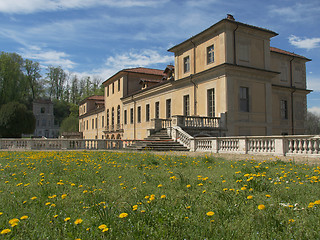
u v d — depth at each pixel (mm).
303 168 7781
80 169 8391
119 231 3016
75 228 3188
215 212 3666
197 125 22234
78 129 70562
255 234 2943
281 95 29656
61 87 106812
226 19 22625
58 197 4781
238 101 23188
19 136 41906
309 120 62594
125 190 5250
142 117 36719
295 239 2818
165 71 35156
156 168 8570
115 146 23469
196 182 5859
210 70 23875
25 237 2986
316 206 3773
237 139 15352
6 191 5395
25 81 66375
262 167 7652
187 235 2873
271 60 29281
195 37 26062
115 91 45781
